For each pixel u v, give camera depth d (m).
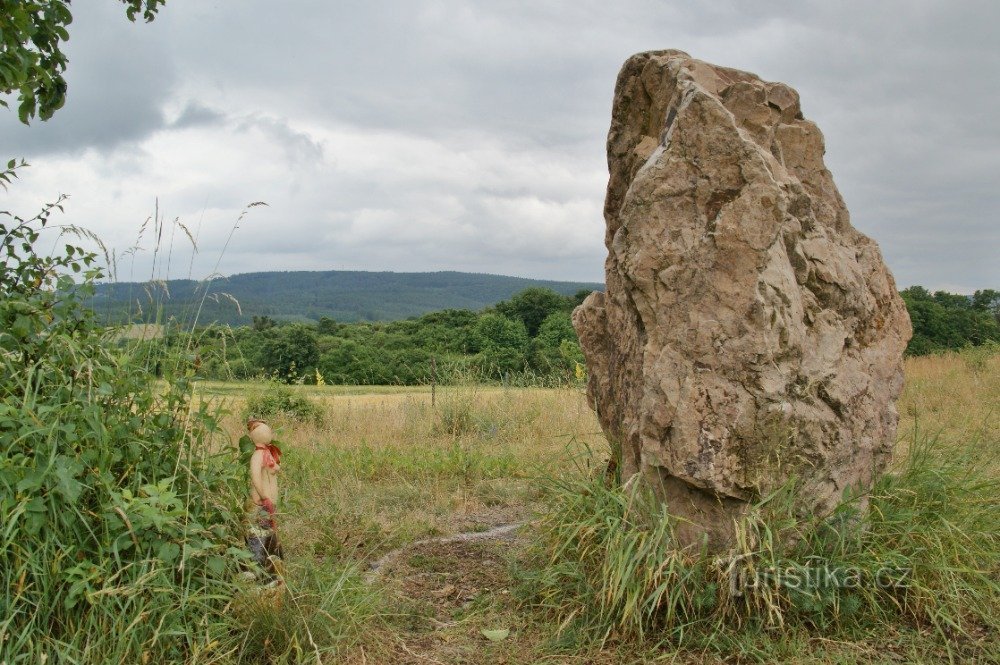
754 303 4.76
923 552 4.83
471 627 4.84
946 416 11.84
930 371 17.95
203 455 4.71
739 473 4.73
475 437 11.64
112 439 4.18
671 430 4.78
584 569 4.96
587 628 4.61
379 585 5.27
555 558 5.16
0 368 4.19
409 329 38.72
